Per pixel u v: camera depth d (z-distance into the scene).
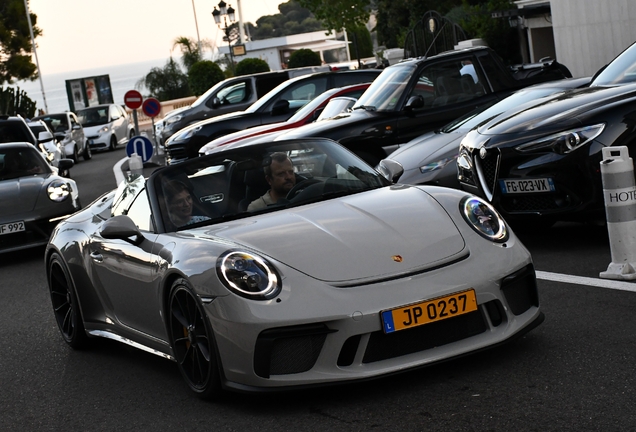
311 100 15.98
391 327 4.08
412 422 3.90
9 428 4.79
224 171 5.43
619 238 6.01
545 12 23.11
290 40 69.00
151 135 36.28
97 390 5.24
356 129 11.29
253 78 21.08
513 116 7.49
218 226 4.93
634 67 7.84
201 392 4.59
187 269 4.45
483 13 25.86
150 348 5.38
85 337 6.28
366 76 17.45
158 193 5.35
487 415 3.85
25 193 10.82
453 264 4.32
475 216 4.69
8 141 14.70
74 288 6.13
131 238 5.23
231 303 4.17
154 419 4.52
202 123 17.20
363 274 4.21
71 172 24.72
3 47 53.34
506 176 7.12
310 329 4.08
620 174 5.98
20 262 10.91
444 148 9.00
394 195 5.04
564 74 12.55
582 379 4.12
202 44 50.12
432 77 11.62
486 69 11.68
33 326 7.29
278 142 5.70
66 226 6.43
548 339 4.80
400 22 38.16
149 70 49.16
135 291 5.20
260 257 4.31
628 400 3.79
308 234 4.52
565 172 6.80
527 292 4.59
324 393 4.43
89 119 33.75
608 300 5.45
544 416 3.75
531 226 8.20
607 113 6.73
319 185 5.36
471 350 4.25
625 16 17.33
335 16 32.88
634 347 4.49
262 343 4.10
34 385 5.59
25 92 45.12
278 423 4.14
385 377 4.35
